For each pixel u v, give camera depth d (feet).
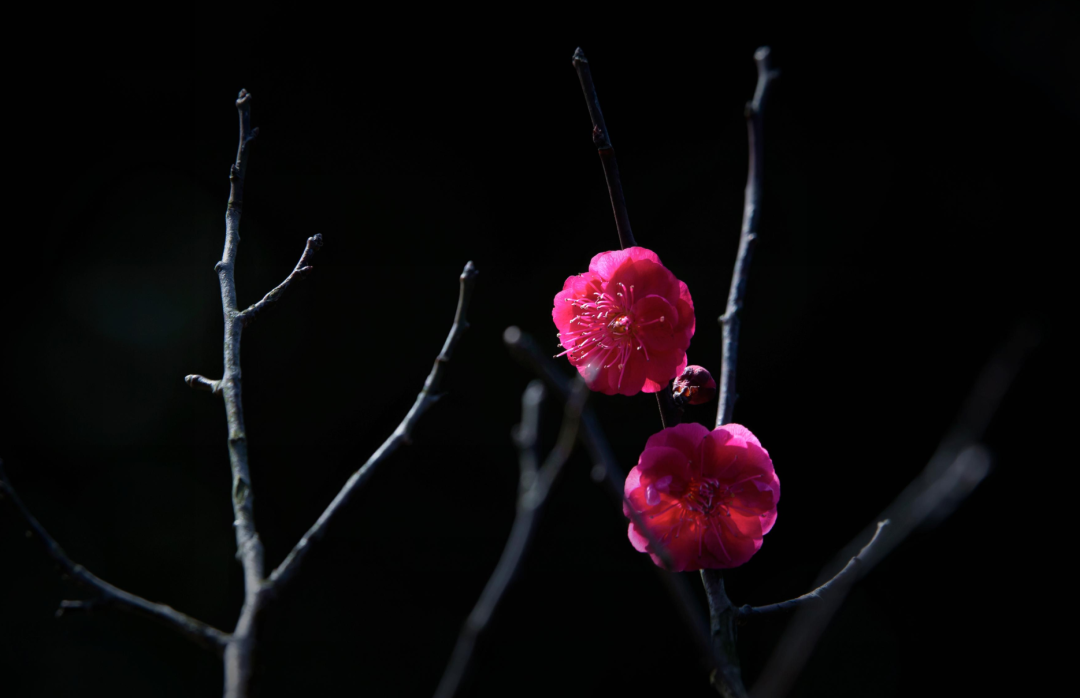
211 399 4.04
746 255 1.90
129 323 4.00
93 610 1.63
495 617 1.64
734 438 1.79
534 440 1.66
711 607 1.75
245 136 1.75
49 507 3.70
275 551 3.87
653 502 1.77
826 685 3.79
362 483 1.67
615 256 1.82
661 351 1.81
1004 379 1.97
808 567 4.11
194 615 3.67
